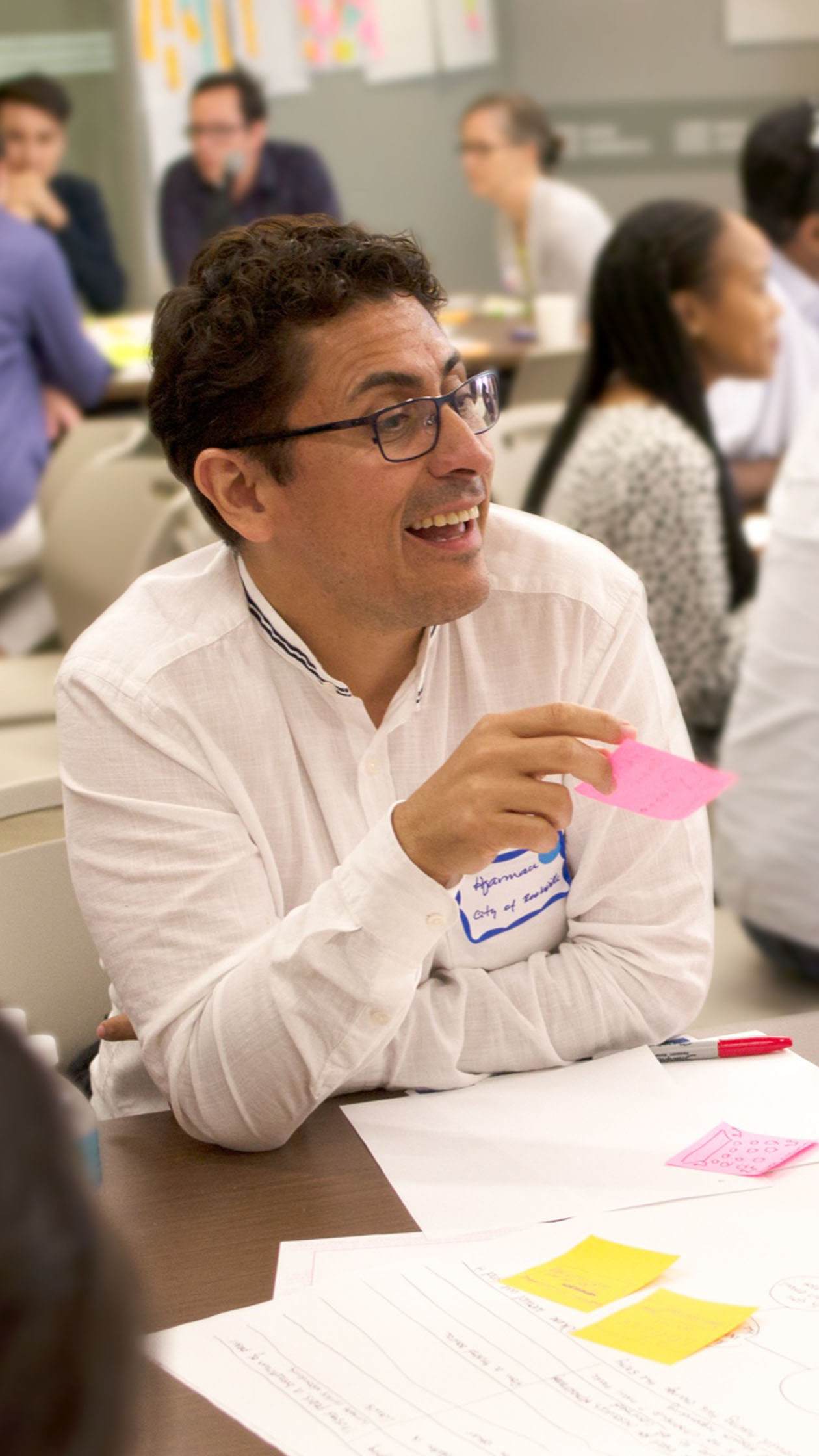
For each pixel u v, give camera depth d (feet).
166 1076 3.80
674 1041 4.08
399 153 28.55
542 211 22.16
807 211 14.57
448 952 4.14
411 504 3.75
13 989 4.71
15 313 16.16
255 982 3.59
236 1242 3.14
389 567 3.82
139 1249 3.13
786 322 14.66
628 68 28.37
